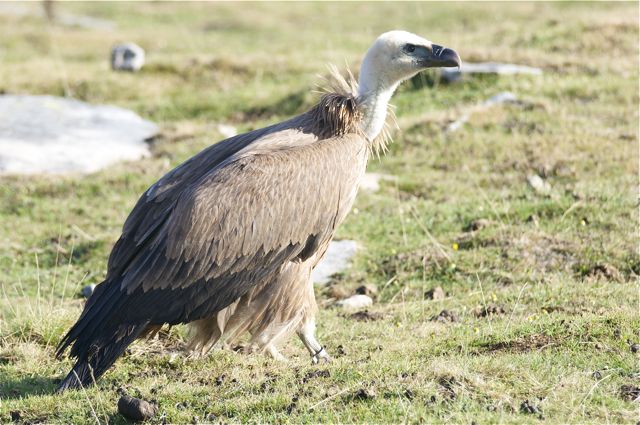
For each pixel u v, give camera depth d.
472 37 29.11
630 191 15.27
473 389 8.12
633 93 20.25
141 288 8.87
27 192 17.64
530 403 7.75
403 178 17.19
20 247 15.31
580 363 8.73
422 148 18.47
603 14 28.39
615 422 7.44
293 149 9.52
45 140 20.23
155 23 44.50
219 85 25.86
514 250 13.37
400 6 44.59
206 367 9.66
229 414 8.20
